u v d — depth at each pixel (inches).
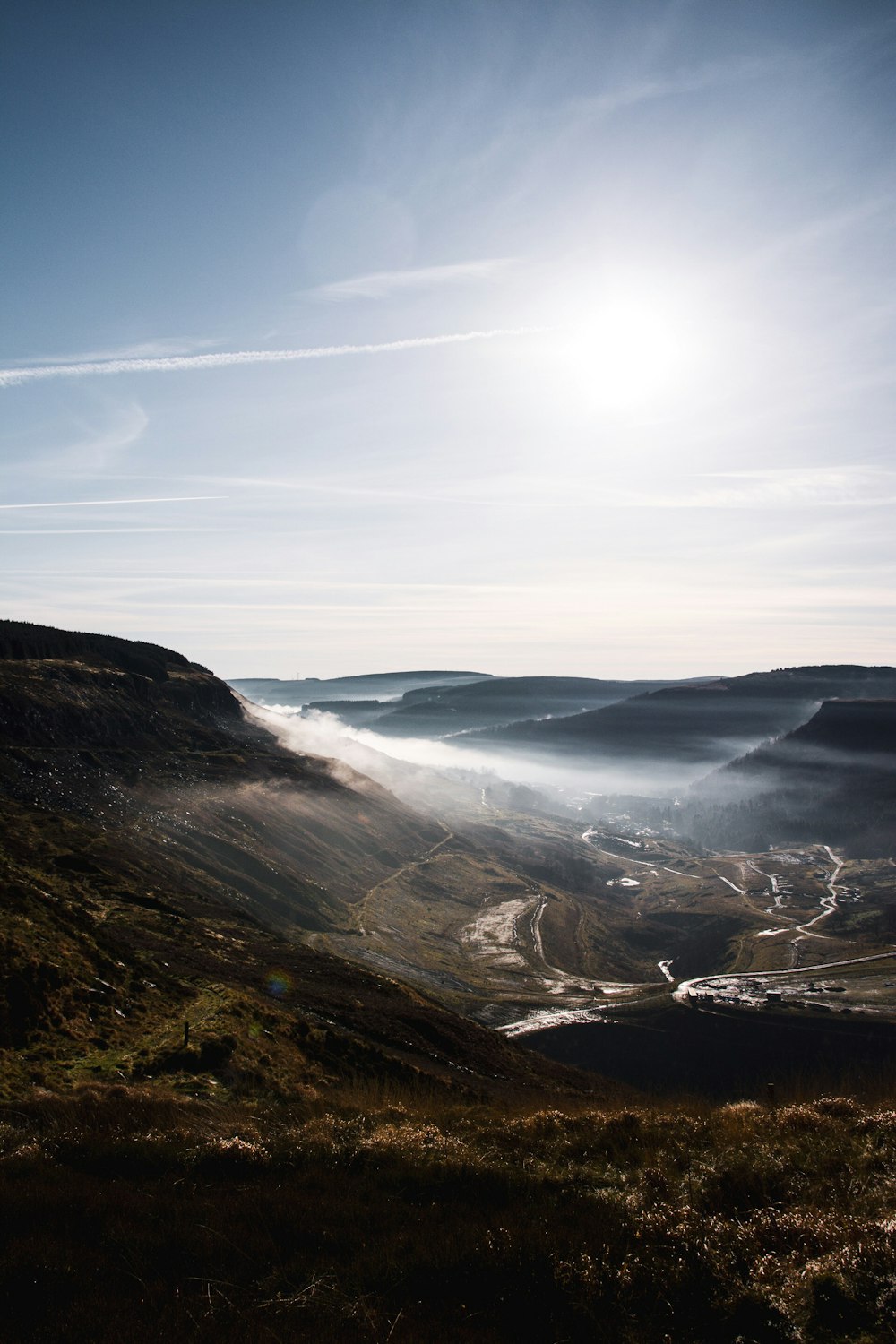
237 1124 792.9
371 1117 842.2
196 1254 506.9
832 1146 672.4
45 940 1403.8
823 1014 5954.7
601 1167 667.4
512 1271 493.4
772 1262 500.4
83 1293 457.1
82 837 4153.5
